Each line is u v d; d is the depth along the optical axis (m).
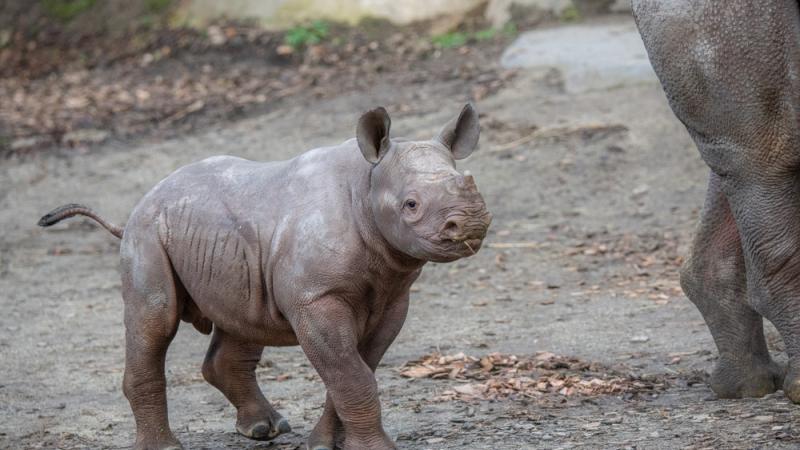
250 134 39.00
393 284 13.75
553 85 39.38
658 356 19.61
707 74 14.70
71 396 19.83
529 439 15.11
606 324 22.09
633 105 36.69
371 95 41.28
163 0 51.22
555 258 27.34
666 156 33.47
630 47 41.09
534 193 32.19
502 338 21.72
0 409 19.12
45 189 36.06
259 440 16.33
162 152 38.38
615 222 29.72
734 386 16.53
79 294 27.06
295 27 48.06
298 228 13.60
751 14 14.35
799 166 14.76
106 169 37.31
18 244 31.56
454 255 12.38
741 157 14.86
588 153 34.22
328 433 14.68
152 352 15.09
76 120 42.12
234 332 14.77
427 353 20.91
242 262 14.23
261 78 45.00
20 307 26.17
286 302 13.66
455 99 39.50
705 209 16.64
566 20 46.59
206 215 14.55
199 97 43.59
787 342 15.12
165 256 14.88
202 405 18.78
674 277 25.05
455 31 47.56
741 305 16.50
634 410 16.27
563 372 18.83
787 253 14.89
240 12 49.47
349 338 13.48
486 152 35.03
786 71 14.30
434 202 12.38
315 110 40.59
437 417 16.69
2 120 42.53
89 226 33.00
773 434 14.30
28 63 49.47
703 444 14.19
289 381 19.75
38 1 52.62
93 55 49.47
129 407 19.03
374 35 47.59
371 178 13.23
